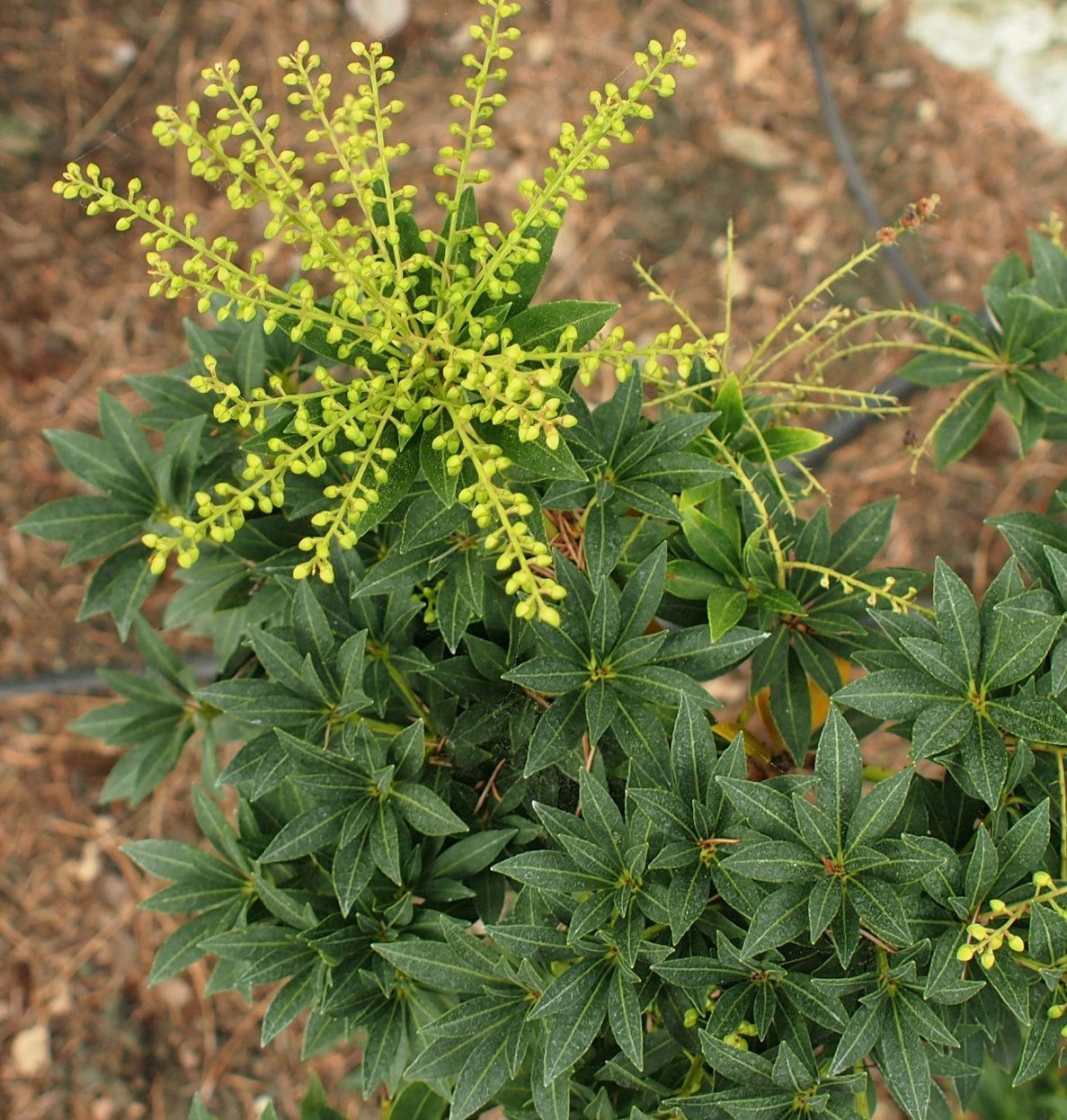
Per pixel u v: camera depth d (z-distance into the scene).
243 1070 1.15
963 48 1.39
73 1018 1.17
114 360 1.32
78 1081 1.15
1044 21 1.39
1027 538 0.57
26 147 1.34
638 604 0.57
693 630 0.58
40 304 1.31
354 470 0.56
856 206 1.35
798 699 0.62
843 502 1.26
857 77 1.41
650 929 0.55
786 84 1.40
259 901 0.61
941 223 1.33
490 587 0.60
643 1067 0.56
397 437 0.54
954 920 0.54
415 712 0.61
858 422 1.11
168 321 1.33
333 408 0.51
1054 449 1.26
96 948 1.19
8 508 1.27
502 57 0.53
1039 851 0.53
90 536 0.65
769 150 1.37
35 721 1.24
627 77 1.39
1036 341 0.70
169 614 0.68
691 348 0.54
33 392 1.30
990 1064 0.70
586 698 0.56
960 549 1.25
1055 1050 0.54
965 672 0.55
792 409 0.70
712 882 0.55
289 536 0.63
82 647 1.24
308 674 0.57
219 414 0.52
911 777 0.55
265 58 1.38
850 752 0.52
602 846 0.54
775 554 0.59
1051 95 1.37
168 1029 1.17
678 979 0.53
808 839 0.52
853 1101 0.54
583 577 0.57
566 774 0.58
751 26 1.41
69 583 1.26
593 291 1.34
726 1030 0.54
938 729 0.54
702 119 1.38
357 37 1.39
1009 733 0.57
